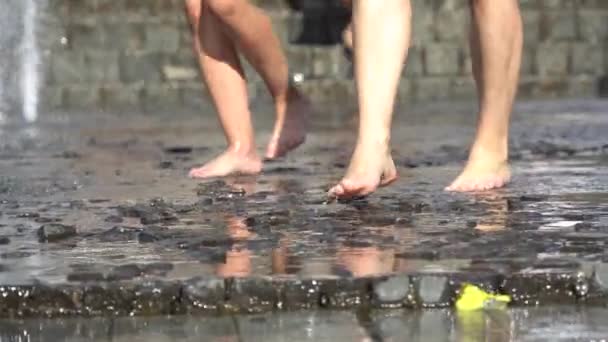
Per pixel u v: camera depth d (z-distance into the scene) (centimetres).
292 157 1827
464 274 879
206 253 989
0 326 831
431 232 1079
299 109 1664
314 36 3694
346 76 3594
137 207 1266
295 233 1089
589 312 848
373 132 1170
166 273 902
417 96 3584
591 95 3669
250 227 1127
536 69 3750
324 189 1402
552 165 1666
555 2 3841
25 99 3372
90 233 1105
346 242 1037
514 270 895
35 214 1238
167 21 3653
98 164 1806
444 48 3644
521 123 2594
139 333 807
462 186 1352
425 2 3722
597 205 1238
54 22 3550
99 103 3481
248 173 1579
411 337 784
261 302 863
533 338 778
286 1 3731
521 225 1110
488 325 813
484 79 1324
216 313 858
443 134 2358
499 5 1277
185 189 1438
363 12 1157
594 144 2014
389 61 1158
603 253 965
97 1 3644
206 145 2164
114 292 857
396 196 1305
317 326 816
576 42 3791
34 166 1780
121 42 3616
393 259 951
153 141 2297
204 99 3531
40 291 856
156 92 3516
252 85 3441
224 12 1463
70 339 795
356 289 867
